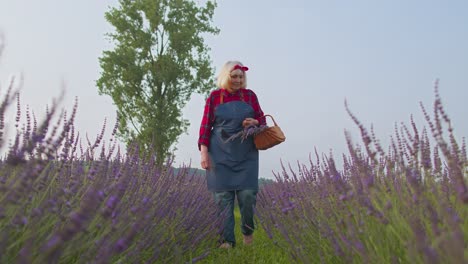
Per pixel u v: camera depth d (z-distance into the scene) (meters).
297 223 3.55
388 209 2.18
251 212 4.86
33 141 1.80
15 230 2.09
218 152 4.81
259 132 4.68
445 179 2.31
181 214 4.36
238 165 4.77
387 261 2.08
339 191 2.44
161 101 22.03
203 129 4.88
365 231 2.30
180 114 22.67
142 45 22.56
